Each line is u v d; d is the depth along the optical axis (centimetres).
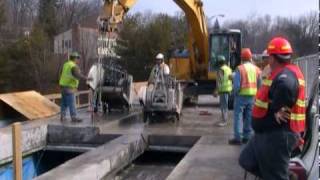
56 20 5747
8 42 4266
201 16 2016
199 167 887
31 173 1261
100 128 1297
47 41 4516
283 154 554
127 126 1382
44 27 5278
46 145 1323
